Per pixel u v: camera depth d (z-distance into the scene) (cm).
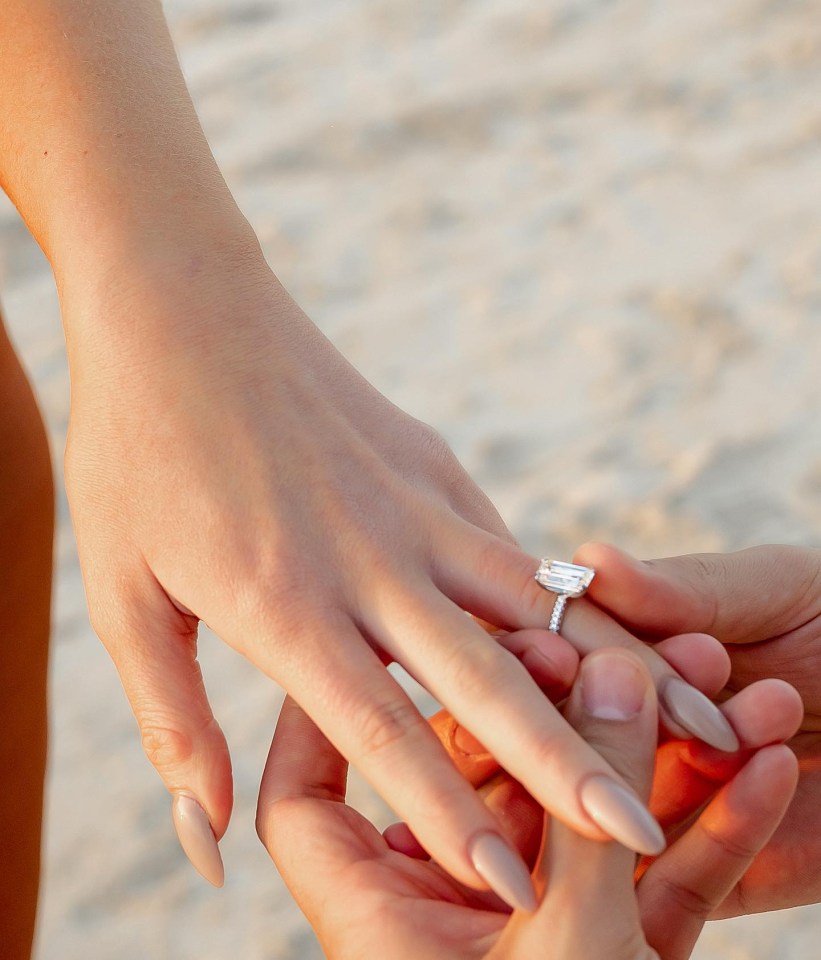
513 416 150
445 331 165
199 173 75
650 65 220
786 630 78
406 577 71
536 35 234
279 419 73
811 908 102
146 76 75
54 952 104
